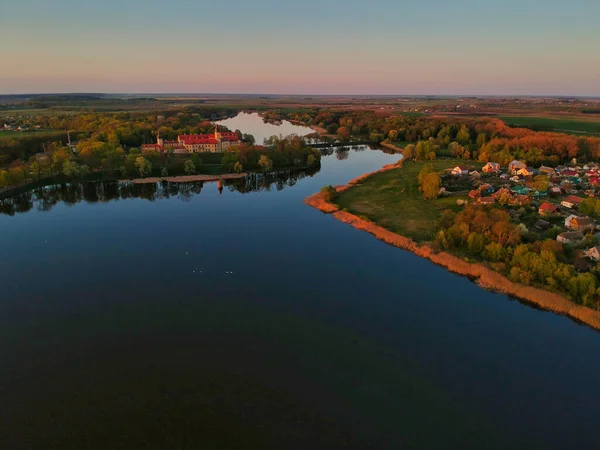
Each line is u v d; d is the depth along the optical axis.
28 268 85.31
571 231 94.75
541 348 60.12
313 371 55.12
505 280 77.19
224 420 46.91
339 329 64.69
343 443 44.03
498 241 89.12
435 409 48.94
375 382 53.19
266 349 59.62
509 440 44.84
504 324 65.94
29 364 55.94
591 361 57.41
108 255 92.62
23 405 48.88
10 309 69.44
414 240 98.88
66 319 66.75
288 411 48.25
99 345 60.22
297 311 69.75
